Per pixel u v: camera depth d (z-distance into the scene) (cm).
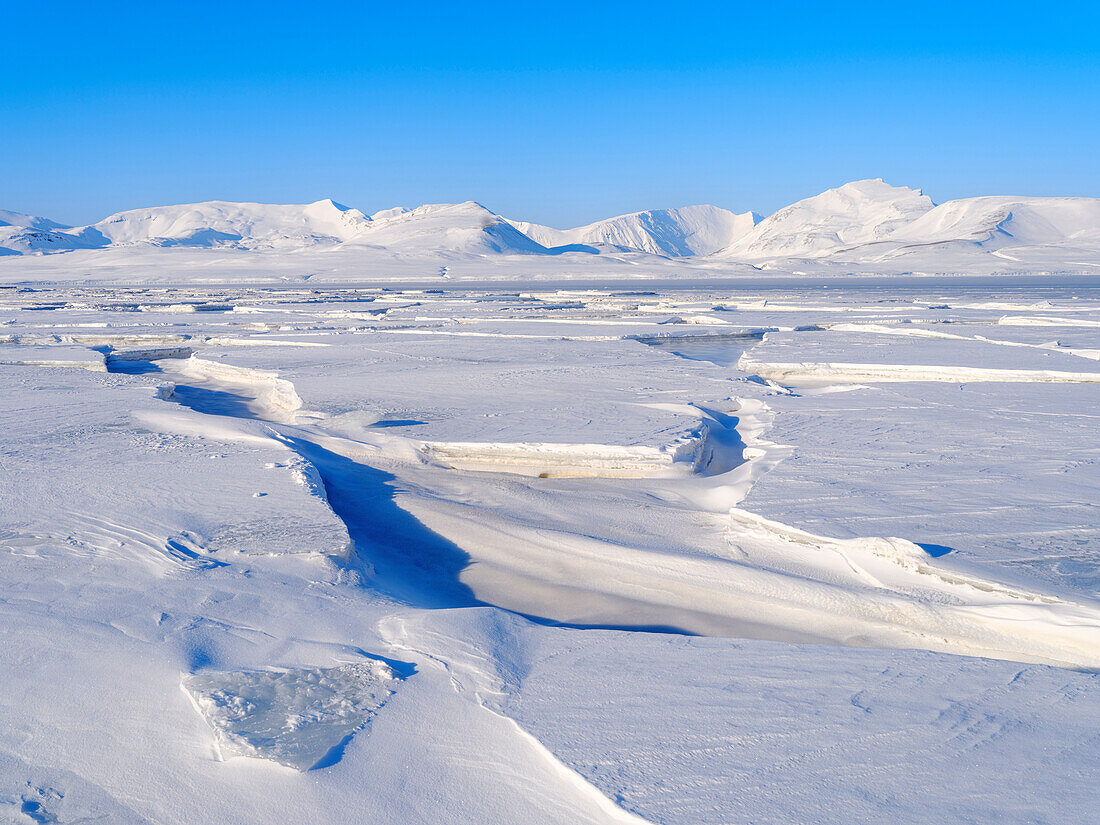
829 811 302
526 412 1212
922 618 541
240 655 459
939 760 335
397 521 816
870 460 876
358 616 522
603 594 633
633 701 400
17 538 647
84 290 8125
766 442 988
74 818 314
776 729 366
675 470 956
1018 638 504
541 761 349
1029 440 955
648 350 2134
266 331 2823
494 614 528
